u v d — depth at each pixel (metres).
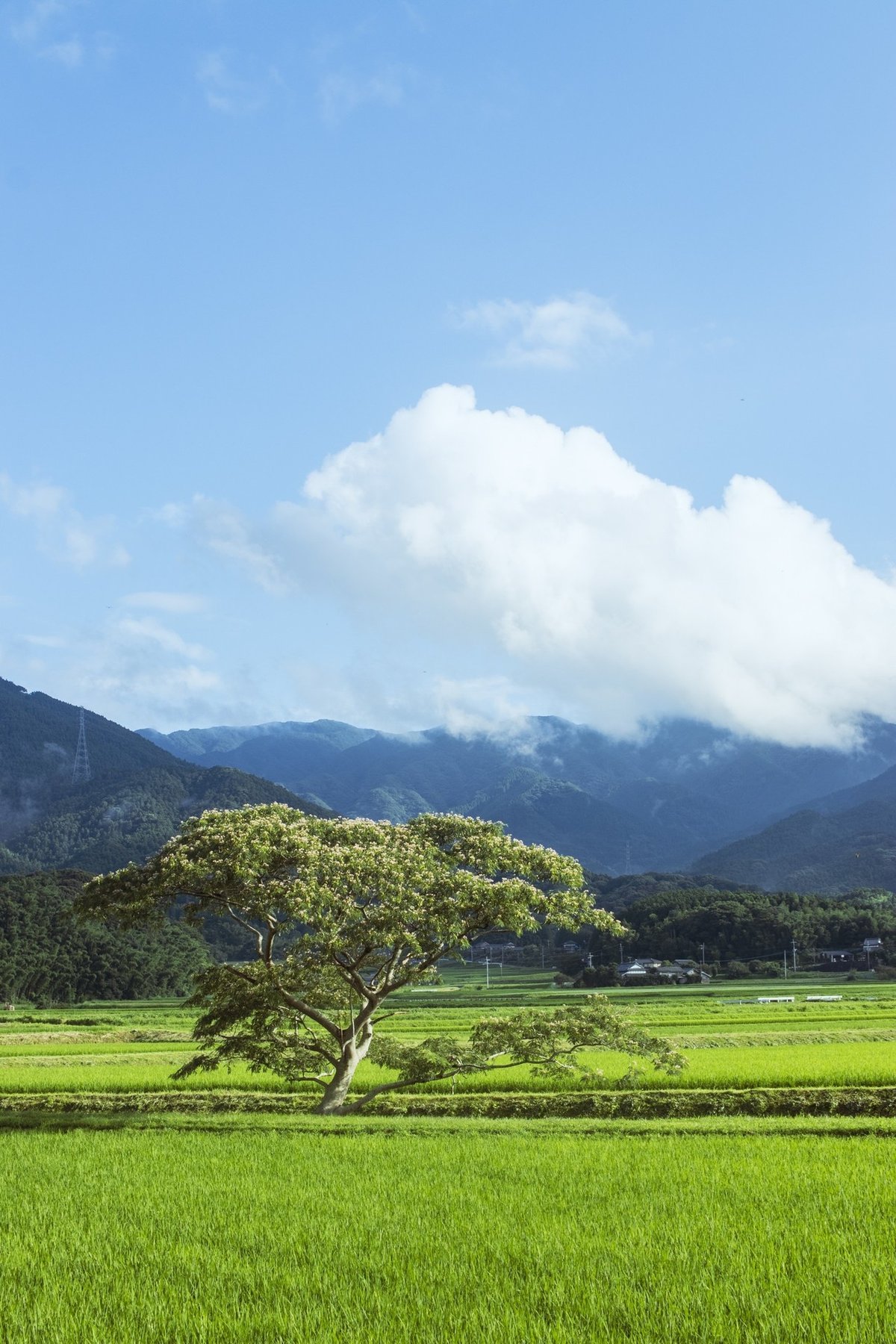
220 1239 13.91
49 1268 12.74
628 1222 14.26
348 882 25.67
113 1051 49.28
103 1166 18.72
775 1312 10.66
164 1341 10.42
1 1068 40.16
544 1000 89.19
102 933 112.12
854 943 138.88
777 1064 34.97
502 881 27.05
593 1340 10.09
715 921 139.62
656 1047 27.47
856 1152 18.80
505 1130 22.30
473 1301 11.27
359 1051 27.62
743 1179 16.62
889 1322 10.21
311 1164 18.62
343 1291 11.71
